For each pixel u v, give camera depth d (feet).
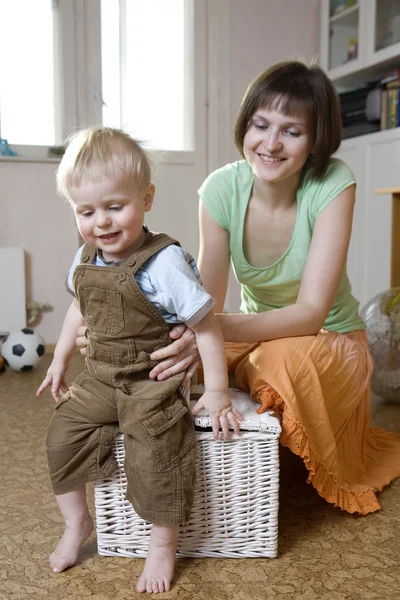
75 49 10.44
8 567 3.80
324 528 4.26
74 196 3.46
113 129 3.73
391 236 8.26
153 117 11.19
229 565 3.81
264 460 3.76
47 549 4.01
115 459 3.80
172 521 3.51
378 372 6.88
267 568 3.77
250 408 3.95
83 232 3.53
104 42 10.68
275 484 3.78
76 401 3.77
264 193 4.50
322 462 4.17
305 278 4.38
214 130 11.57
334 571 3.73
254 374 4.12
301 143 4.14
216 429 3.64
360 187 10.30
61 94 10.43
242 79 11.60
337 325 4.87
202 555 3.88
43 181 10.16
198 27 11.21
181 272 3.53
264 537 3.86
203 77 11.37
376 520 4.37
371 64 10.12
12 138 10.27
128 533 3.88
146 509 3.52
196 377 4.53
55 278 10.41
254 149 4.21
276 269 4.68
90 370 3.75
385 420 6.42
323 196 4.37
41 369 9.04
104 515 3.86
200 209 4.81
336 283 4.35
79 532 3.87
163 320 3.58
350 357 4.57
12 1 10.09
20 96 10.25
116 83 10.85
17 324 10.07
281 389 3.96
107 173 3.39
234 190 4.63
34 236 10.23
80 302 3.66
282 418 3.97
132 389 3.61
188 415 3.69
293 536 4.16
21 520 4.39
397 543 4.06
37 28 10.24
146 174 3.60
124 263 3.51
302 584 3.60
